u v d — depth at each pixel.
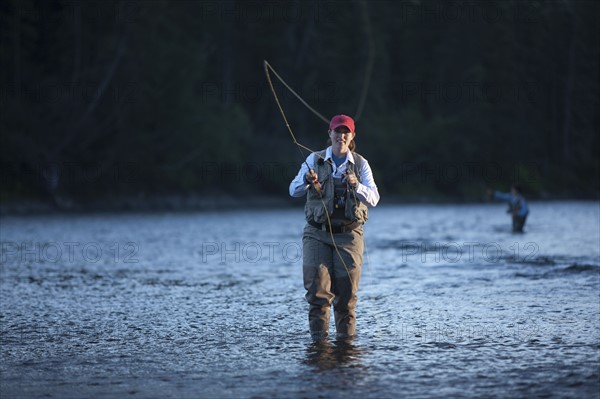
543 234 68.25
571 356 18.56
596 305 26.56
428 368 17.61
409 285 33.19
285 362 18.53
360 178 21.45
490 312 25.44
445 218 111.12
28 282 35.75
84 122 164.75
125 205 165.50
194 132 184.25
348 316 21.91
